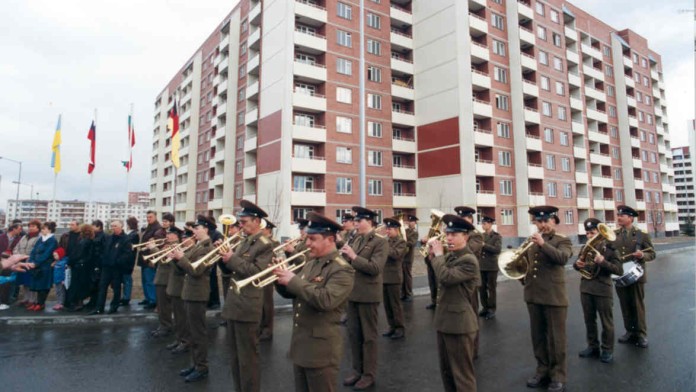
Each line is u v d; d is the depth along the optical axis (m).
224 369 6.12
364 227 6.38
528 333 8.01
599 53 44.44
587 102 42.62
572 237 36.09
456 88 31.08
